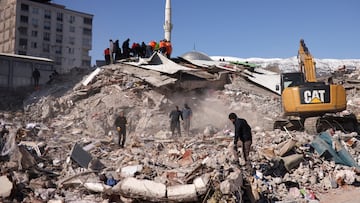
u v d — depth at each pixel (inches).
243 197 293.0
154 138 585.0
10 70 1138.7
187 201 274.2
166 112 767.1
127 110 754.8
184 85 849.5
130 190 279.7
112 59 1063.6
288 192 337.4
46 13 2765.7
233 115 347.3
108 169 376.8
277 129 576.7
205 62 1086.4
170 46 1058.7
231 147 420.5
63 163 398.3
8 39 2677.2
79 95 842.2
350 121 558.3
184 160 421.1
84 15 2989.7
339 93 522.9
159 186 279.6
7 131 472.4
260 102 828.6
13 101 965.8
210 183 277.3
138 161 404.2
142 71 928.3
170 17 1483.8
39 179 333.7
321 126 530.9
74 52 2935.5
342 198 324.5
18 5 2620.6
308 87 525.7
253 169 354.3
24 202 281.1
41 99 892.0
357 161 420.8
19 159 352.2
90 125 713.6
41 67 1204.5
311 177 364.2
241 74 988.6
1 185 285.7
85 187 313.0
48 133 628.7
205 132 643.5
